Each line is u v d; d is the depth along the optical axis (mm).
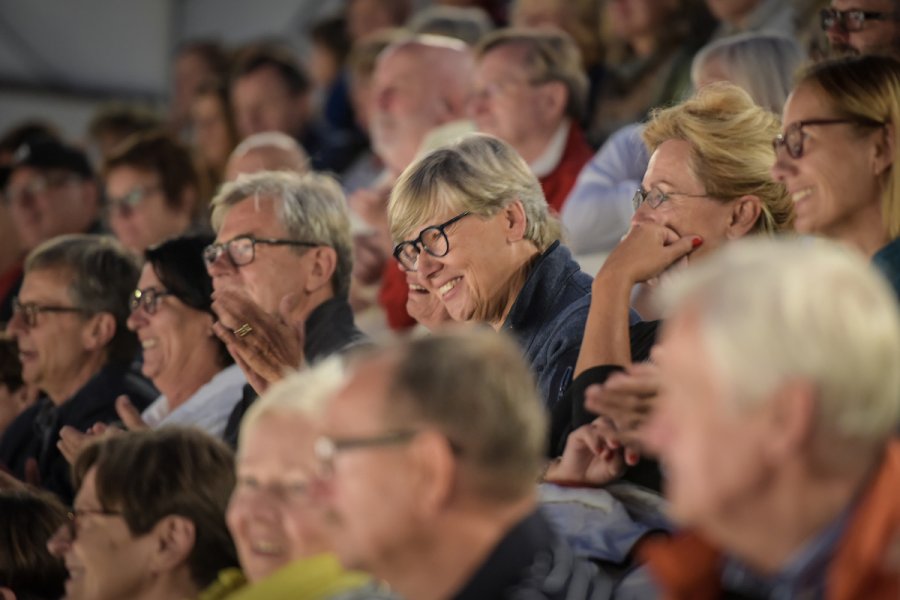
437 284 9672
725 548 5227
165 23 27219
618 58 16438
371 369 5969
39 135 19953
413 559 5875
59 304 12609
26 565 9508
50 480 12062
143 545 7883
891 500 4879
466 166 9570
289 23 26250
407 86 15312
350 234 11234
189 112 23438
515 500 5930
